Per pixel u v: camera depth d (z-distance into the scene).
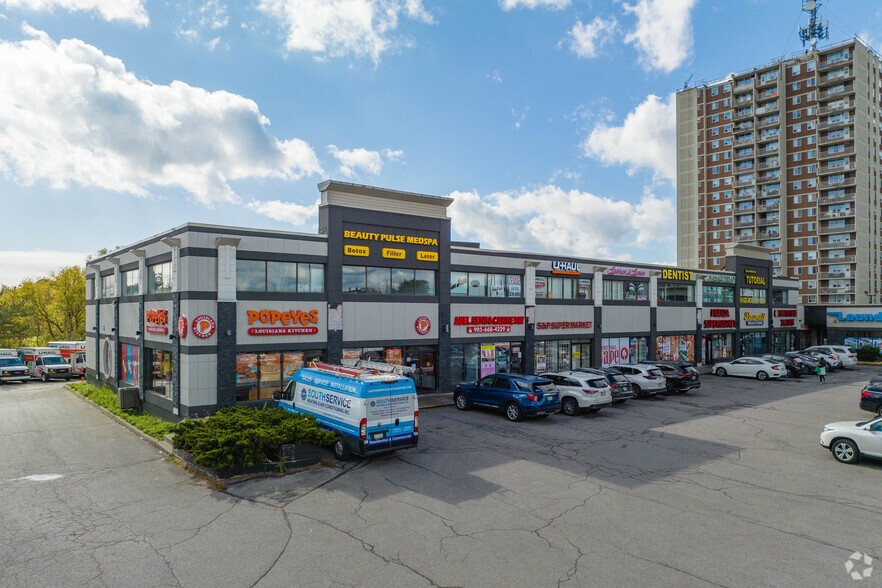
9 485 11.27
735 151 86.50
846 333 47.34
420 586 6.85
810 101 78.88
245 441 11.40
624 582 6.95
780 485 11.18
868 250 74.88
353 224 21.66
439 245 24.25
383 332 22.38
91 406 23.20
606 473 12.02
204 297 17.94
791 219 80.06
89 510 9.71
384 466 12.50
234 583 6.95
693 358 37.22
